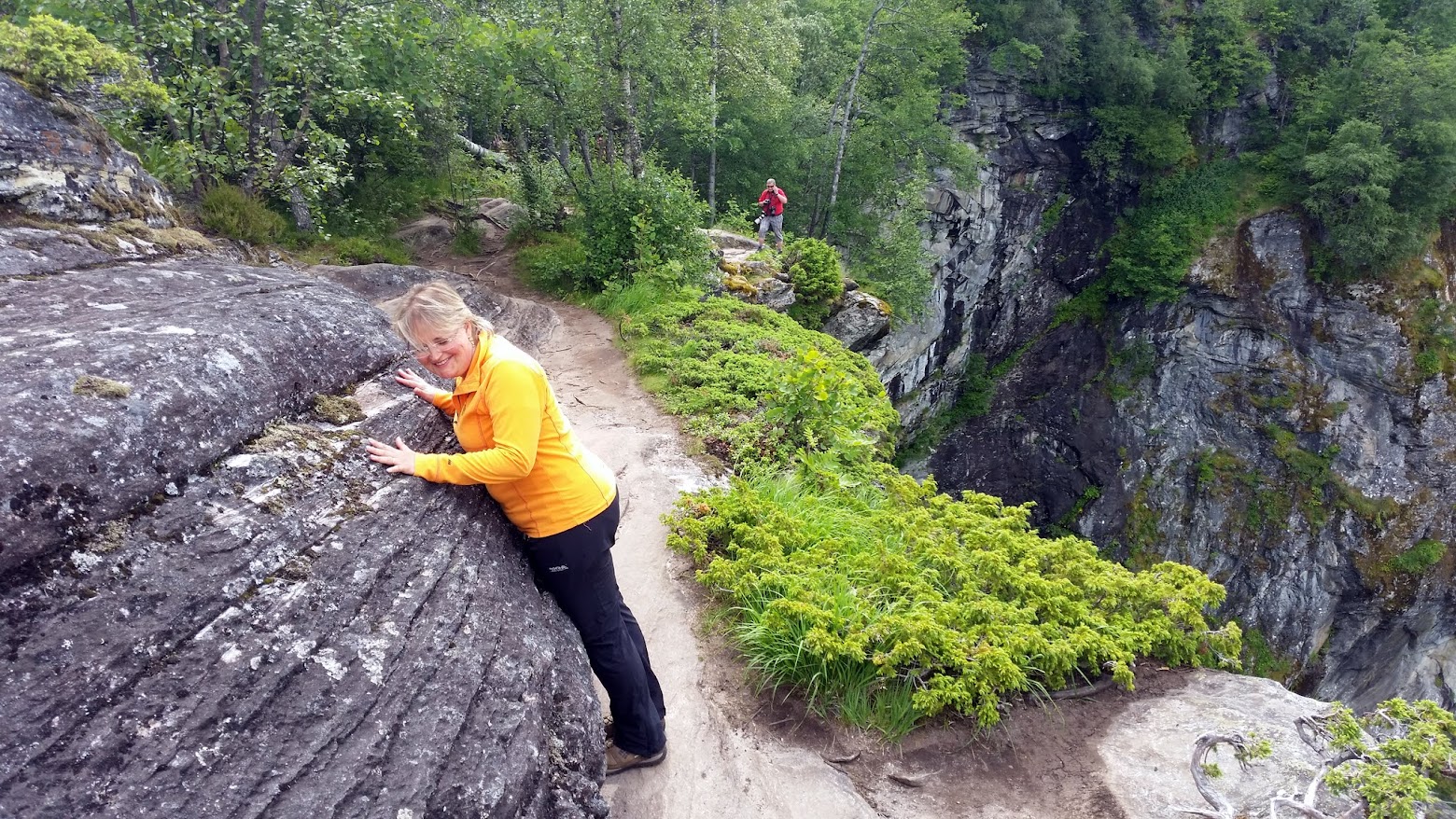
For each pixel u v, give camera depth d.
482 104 13.94
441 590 2.32
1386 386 23.03
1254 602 23.88
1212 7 25.47
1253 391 24.88
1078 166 27.95
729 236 15.15
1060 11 25.09
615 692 2.99
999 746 3.55
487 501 2.83
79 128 3.61
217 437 2.08
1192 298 26.00
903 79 22.31
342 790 1.70
